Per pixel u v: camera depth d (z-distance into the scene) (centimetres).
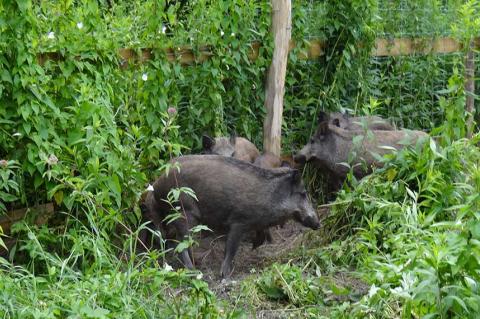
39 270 666
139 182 716
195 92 857
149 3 812
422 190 720
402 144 802
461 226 529
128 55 790
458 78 801
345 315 575
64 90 700
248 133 912
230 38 864
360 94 988
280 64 903
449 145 767
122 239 695
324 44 973
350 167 827
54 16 723
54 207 712
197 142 867
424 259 510
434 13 1059
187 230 716
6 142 668
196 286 555
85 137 683
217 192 714
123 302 538
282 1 894
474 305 473
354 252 716
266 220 734
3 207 657
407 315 511
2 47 649
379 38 1032
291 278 667
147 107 793
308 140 954
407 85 1055
